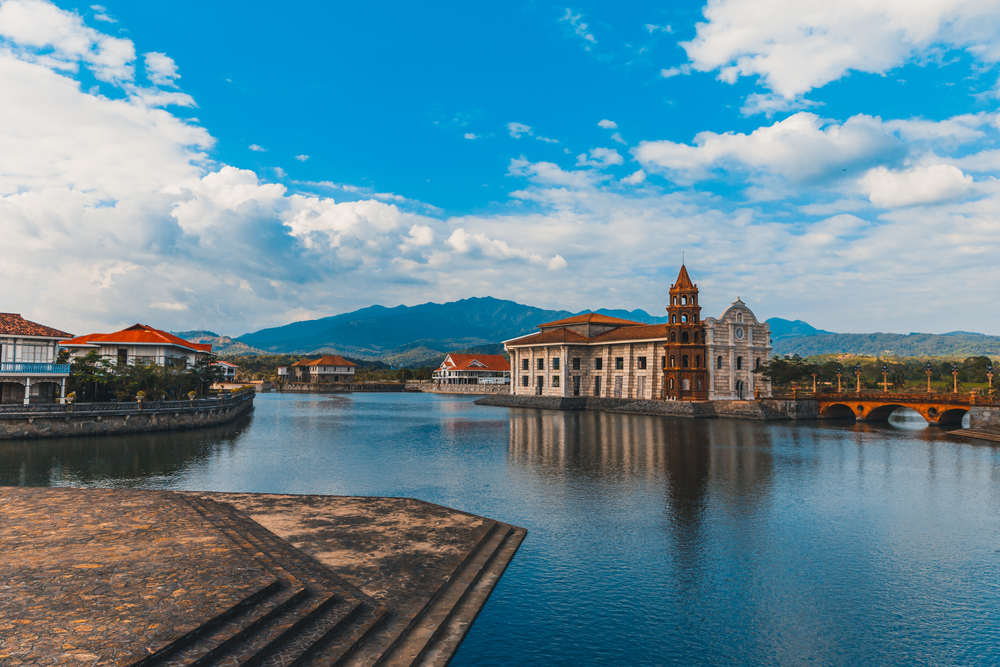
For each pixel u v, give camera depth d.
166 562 17.31
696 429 78.56
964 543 27.62
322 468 46.66
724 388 105.62
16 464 45.50
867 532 29.27
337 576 19.77
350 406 137.25
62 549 18.45
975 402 73.75
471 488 38.88
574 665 16.75
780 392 112.88
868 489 39.00
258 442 63.47
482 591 21.03
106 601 14.27
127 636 12.31
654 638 18.42
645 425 84.50
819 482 41.19
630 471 45.31
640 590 21.97
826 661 17.27
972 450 57.91
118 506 24.69
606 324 133.62
